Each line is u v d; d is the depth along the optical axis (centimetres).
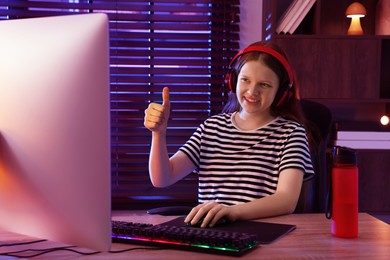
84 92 79
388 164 242
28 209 90
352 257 92
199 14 267
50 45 82
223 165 158
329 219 119
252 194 150
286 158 147
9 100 87
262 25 263
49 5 257
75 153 82
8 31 87
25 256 92
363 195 243
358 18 255
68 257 92
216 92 269
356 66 245
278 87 153
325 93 245
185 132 266
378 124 251
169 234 97
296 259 91
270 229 112
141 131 265
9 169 90
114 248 98
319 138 175
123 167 263
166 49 268
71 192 84
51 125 83
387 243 102
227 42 269
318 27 245
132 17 262
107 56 77
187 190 266
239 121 166
